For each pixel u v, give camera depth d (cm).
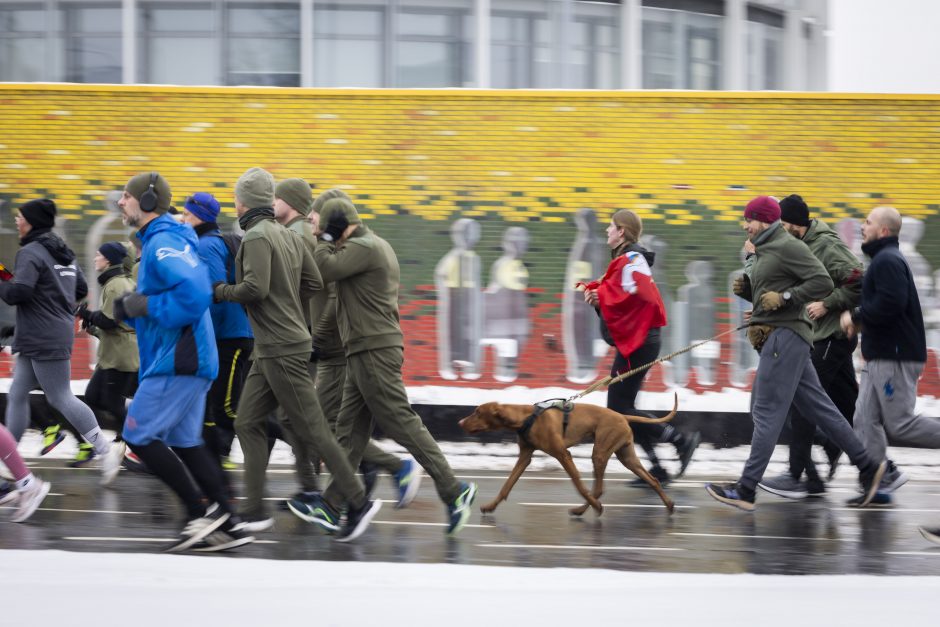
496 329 1251
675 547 655
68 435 1129
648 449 898
